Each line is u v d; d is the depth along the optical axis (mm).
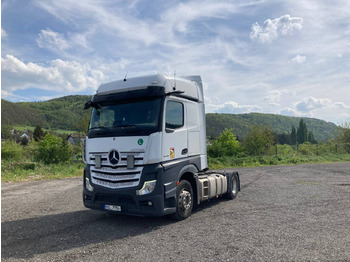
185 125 6711
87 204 6312
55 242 4965
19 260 4184
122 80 6512
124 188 5734
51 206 8109
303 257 4023
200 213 6891
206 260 3982
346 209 6996
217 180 7828
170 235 5191
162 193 5691
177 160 6316
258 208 7266
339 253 4156
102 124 6301
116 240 5004
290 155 29000
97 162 6102
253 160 24469
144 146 5680
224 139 31266
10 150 22312
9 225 6184
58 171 18062
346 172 15750
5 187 12148
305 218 6176
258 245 4527
